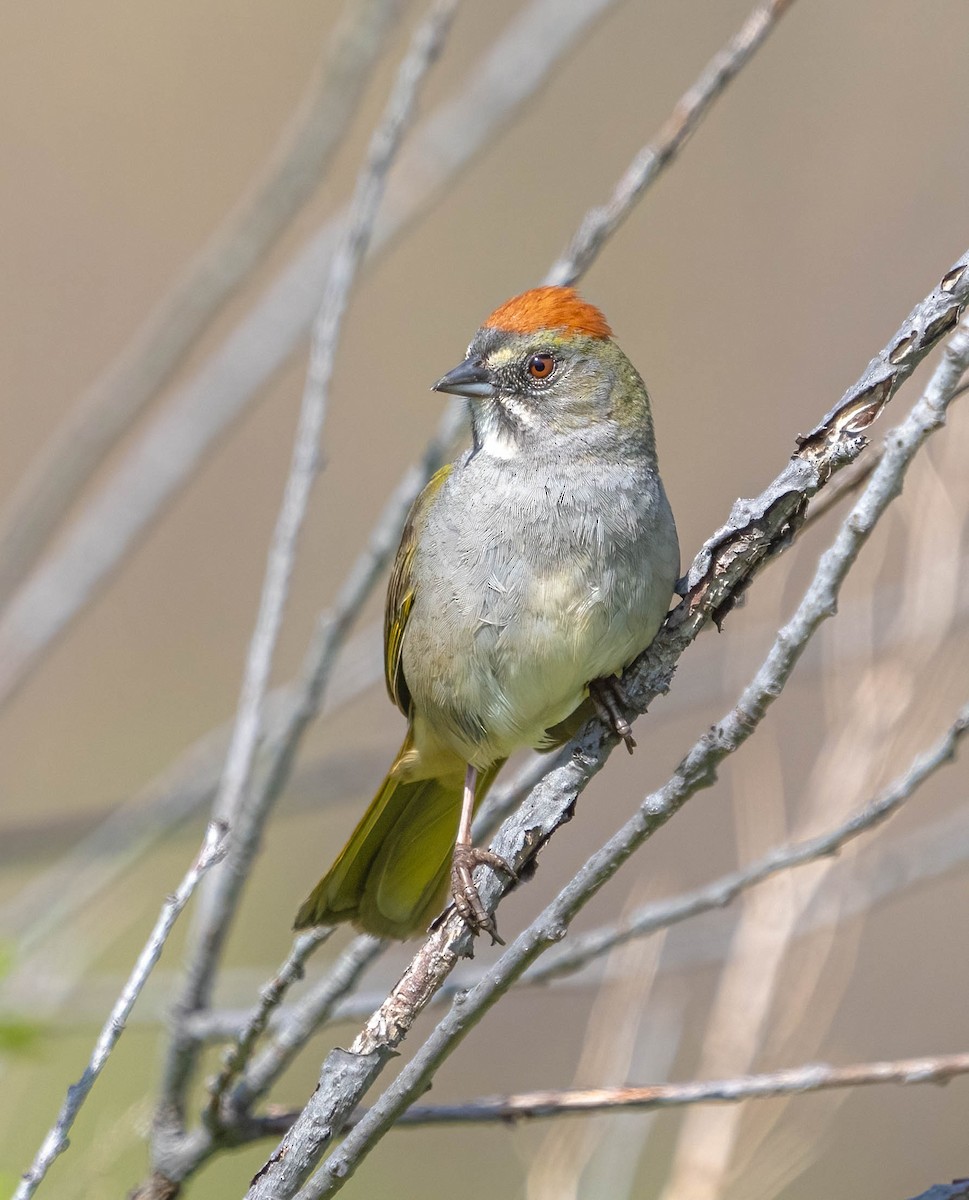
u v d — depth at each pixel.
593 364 8.45
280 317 10.41
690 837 14.44
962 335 5.14
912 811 13.54
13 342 16.89
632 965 8.59
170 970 12.76
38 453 16.42
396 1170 12.67
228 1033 7.61
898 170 16.58
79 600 10.16
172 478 10.32
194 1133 7.49
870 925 14.16
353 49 10.01
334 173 15.48
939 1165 12.88
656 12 17.05
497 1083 13.44
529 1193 7.58
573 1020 13.77
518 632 7.88
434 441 8.47
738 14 16.94
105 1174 7.80
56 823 11.33
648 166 8.64
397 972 10.84
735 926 9.88
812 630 5.28
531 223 16.88
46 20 17.95
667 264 16.58
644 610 7.85
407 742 8.68
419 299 16.86
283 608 7.98
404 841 8.66
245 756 7.73
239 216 10.59
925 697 9.38
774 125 16.89
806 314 16.19
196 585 16.36
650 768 14.97
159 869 13.51
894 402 9.55
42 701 15.77
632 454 8.35
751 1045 7.86
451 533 8.14
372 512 16.30
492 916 6.40
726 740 5.36
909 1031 13.53
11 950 8.03
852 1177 12.88
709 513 15.27
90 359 16.91
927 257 16.14
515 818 6.59
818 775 8.63
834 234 16.47
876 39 17.02
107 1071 11.40
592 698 7.87
